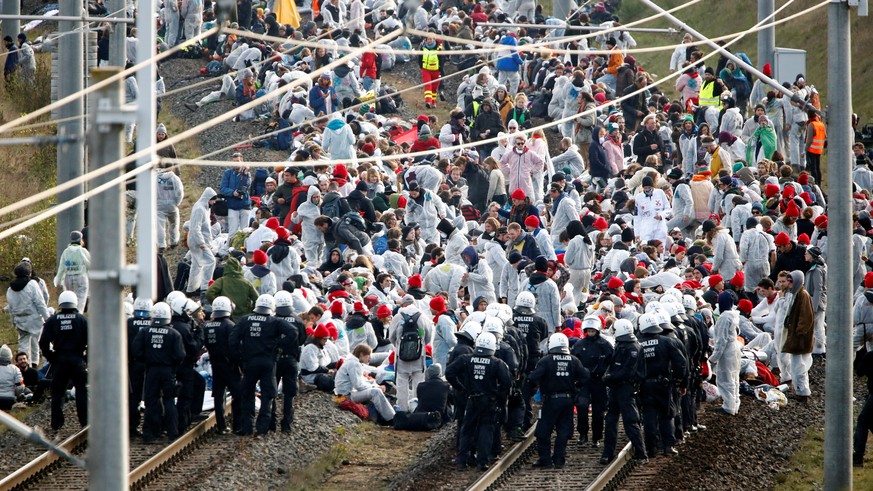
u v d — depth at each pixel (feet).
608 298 270.87
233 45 530.68
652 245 326.85
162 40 575.38
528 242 301.43
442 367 255.50
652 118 419.95
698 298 264.52
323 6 566.77
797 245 297.33
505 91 460.55
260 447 229.66
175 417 226.79
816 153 429.38
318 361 262.67
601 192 395.55
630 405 220.23
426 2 571.69
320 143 399.65
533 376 221.25
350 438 244.22
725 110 424.87
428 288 298.97
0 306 333.01
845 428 207.62
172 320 229.86
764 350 285.23
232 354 232.32
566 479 216.74
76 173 321.73
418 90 558.56
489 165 380.37
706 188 354.95
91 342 109.70
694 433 243.19
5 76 498.69
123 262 111.75
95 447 109.29
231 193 348.38
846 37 203.82
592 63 510.58
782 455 245.04
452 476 217.77
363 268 294.87
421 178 365.61
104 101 108.06
